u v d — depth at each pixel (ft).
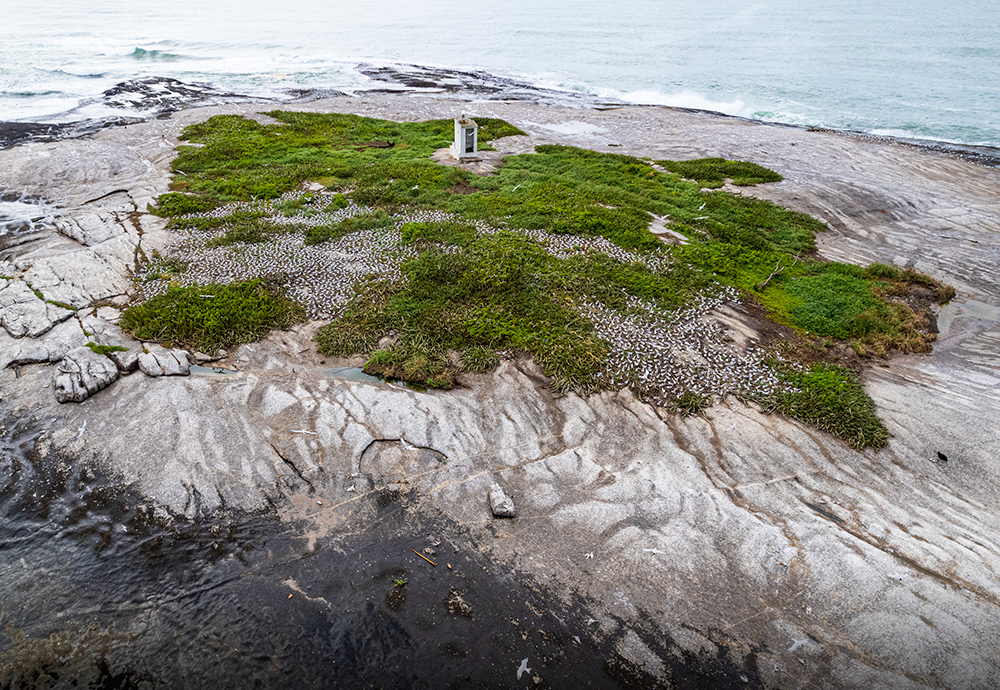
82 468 33.01
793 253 63.10
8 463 33.24
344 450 34.88
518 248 58.44
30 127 93.04
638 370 42.70
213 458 33.68
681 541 30.50
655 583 28.55
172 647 25.59
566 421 38.34
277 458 34.12
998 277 60.08
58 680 24.40
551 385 40.91
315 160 83.61
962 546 31.01
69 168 72.59
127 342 42.63
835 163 92.32
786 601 27.89
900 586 28.48
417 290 50.93
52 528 30.14
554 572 29.07
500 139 99.04
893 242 67.36
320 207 68.28
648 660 25.61
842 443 37.63
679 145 100.53
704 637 26.45
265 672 24.93
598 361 42.91
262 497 31.96
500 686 24.72
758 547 30.25
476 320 47.14
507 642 26.22
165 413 36.09
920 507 33.47
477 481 33.76
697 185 79.36
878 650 25.95
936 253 65.00
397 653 25.71
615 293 51.80
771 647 26.11
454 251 58.29
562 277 53.47
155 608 26.94
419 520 31.42
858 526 31.94
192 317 45.14
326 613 27.04
